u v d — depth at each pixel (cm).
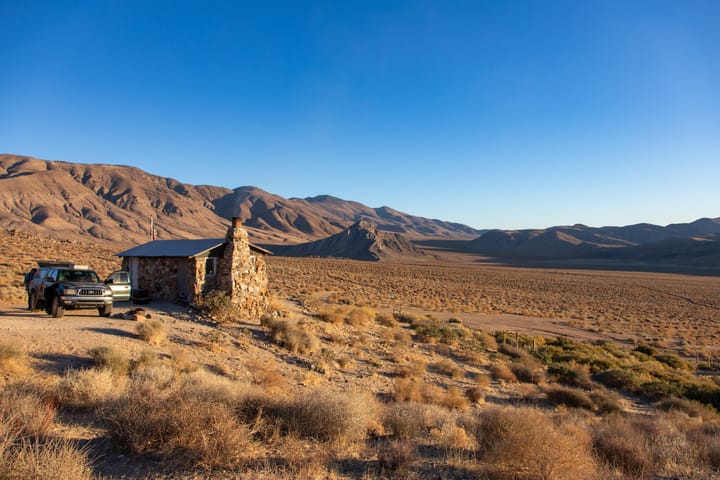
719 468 873
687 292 9425
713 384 2252
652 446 922
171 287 2388
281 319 2330
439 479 688
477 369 2267
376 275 9294
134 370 1173
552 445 686
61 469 518
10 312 1930
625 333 4406
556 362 2775
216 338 1767
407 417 977
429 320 3612
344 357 1938
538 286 9700
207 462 643
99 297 1853
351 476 675
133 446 664
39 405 795
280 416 850
